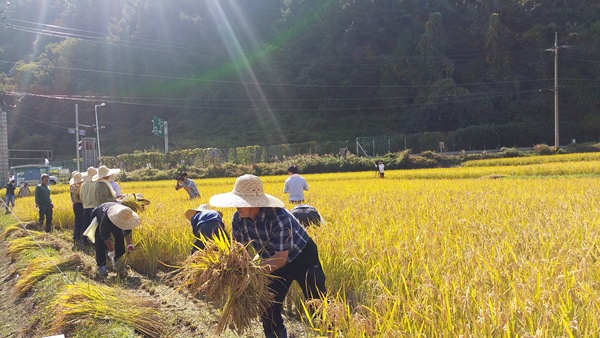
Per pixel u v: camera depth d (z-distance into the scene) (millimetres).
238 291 3326
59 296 5328
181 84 101062
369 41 94750
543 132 64938
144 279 6727
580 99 72562
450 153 53969
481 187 14969
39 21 100250
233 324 3404
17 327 5289
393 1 94875
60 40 97000
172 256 6895
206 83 99750
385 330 3242
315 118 88562
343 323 3445
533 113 72188
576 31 77062
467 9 89500
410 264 4473
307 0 104375
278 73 94438
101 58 96438
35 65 88562
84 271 6961
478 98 73875
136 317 4637
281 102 93000
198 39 103812
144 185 30781
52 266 6820
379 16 95438
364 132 81562
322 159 40656
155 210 9820
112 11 105188
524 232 5324
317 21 100062
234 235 3854
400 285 3895
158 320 4781
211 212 5426
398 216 7219
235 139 85000
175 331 4652
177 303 5449
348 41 94312
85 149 47719
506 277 3812
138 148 84375
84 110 90188
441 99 74562
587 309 3117
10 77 86125
